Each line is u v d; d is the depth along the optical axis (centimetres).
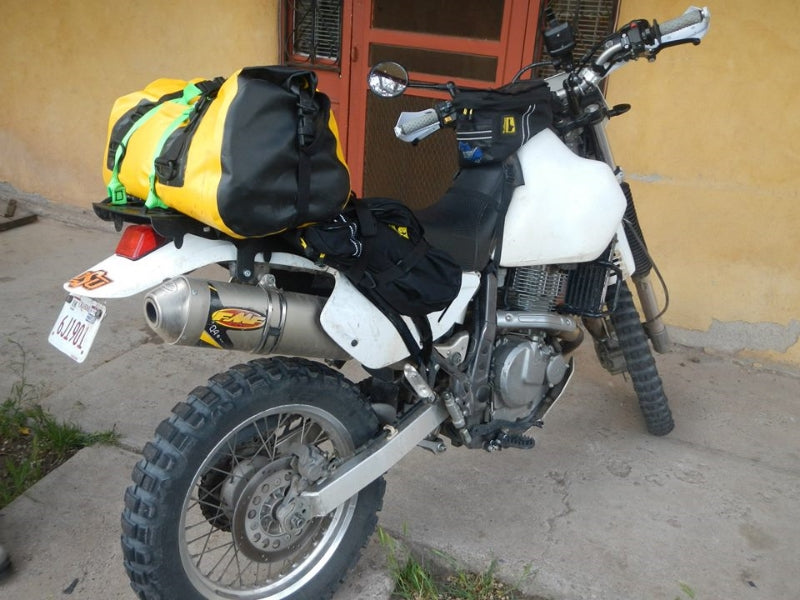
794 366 367
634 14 354
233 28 436
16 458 290
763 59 335
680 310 382
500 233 227
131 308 403
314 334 199
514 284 244
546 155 235
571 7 364
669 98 354
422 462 292
